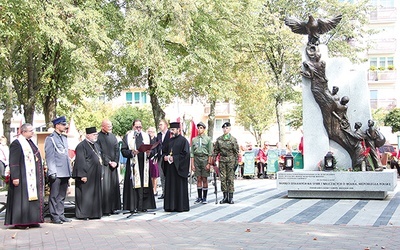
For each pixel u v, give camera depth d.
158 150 16.53
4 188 22.50
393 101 52.81
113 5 24.97
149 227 11.20
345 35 37.44
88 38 21.05
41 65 22.86
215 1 27.91
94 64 21.69
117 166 13.53
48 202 12.97
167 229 10.87
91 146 12.81
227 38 30.23
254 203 15.04
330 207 13.91
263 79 37.38
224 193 15.09
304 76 16.84
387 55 53.47
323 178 15.76
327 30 16.94
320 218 12.07
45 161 13.26
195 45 27.86
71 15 20.83
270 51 35.94
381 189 15.27
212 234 10.15
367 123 16.55
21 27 19.86
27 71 23.47
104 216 13.16
